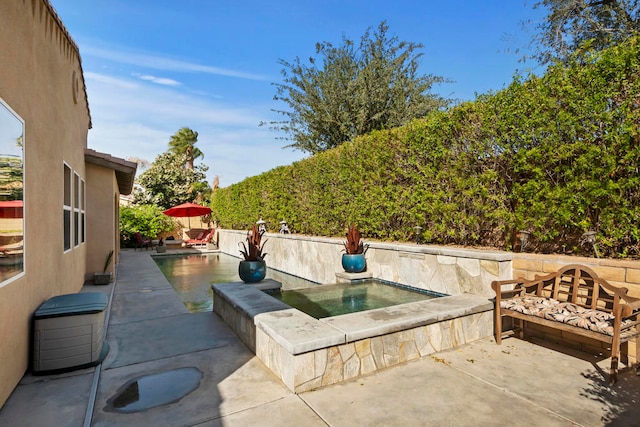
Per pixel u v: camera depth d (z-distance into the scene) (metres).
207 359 3.80
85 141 8.83
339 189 8.98
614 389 3.12
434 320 3.98
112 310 5.77
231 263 13.48
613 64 3.88
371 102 14.45
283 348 3.24
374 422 2.63
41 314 3.41
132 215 18.38
